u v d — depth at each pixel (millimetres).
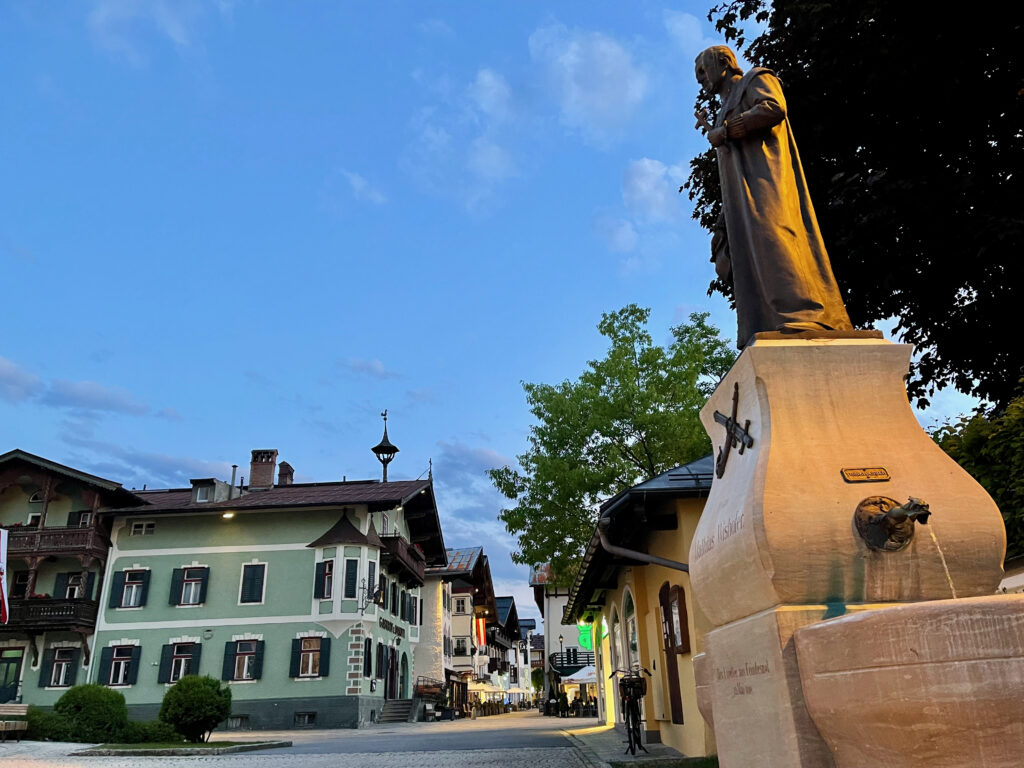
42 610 26594
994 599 1809
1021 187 7723
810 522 2463
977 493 2580
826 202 9008
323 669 26016
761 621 2434
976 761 1766
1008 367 8906
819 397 2771
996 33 7562
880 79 8086
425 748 13859
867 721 1921
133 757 12391
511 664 70000
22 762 10836
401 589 33250
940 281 8555
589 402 20156
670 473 9625
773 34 9289
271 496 30547
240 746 13750
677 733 10344
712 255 4074
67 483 28984
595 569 12844
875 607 2375
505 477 20547
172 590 27469
